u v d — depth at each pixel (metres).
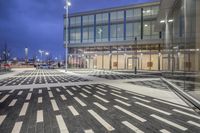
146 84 14.65
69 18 49.94
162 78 19.38
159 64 39.72
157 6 38.69
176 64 16.12
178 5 14.61
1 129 4.99
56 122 5.55
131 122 5.60
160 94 10.24
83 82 15.67
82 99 8.79
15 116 6.11
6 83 14.77
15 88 12.06
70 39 49.94
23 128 5.07
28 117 6.01
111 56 46.44
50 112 6.58
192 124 5.46
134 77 21.38
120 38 43.72
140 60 42.53
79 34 48.88
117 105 7.67
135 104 7.88
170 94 10.27
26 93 10.27
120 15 43.62
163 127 5.20
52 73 27.62
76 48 50.44
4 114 6.32
